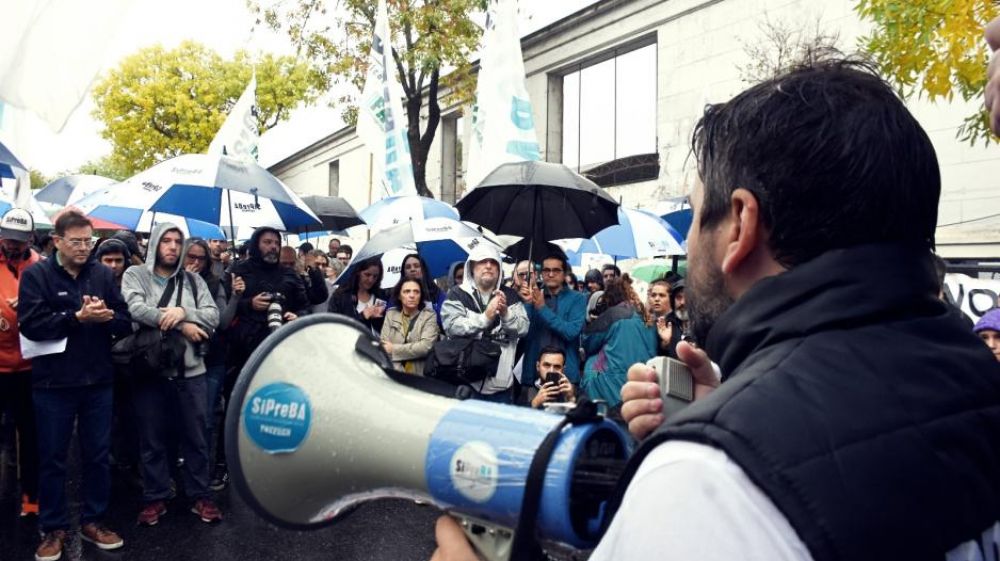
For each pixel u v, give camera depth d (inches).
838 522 26.5
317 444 41.3
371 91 323.3
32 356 170.1
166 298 199.0
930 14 178.1
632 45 521.3
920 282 33.7
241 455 41.9
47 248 366.3
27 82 105.6
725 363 35.1
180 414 203.2
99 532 185.5
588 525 33.3
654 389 46.9
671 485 27.3
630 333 192.4
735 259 35.1
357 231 762.2
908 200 33.7
